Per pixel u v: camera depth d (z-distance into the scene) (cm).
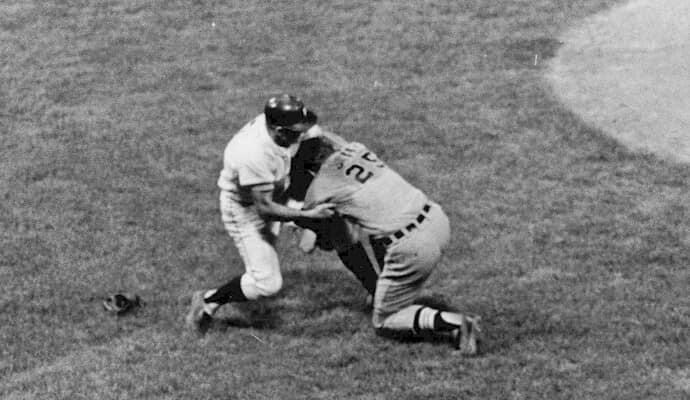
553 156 2108
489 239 1806
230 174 1493
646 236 1802
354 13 2800
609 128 2236
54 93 2397
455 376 1440
